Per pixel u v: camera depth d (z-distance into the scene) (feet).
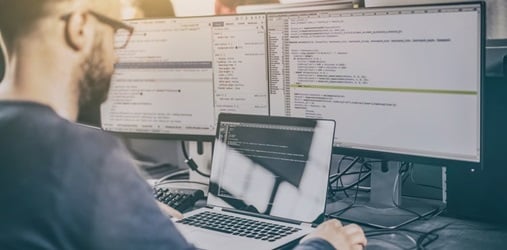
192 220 4.48
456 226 4.55
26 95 2.56
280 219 4.43
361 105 4.71
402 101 4.52
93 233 2.45
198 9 6.52
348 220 4.72
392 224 4.61
